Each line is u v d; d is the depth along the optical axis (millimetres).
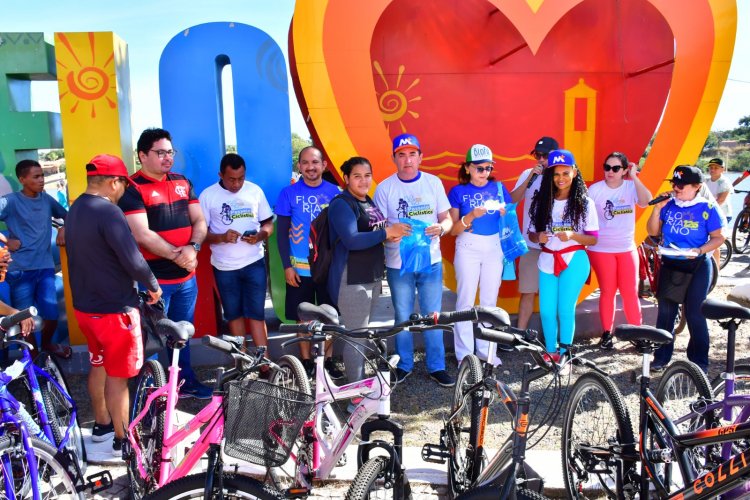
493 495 2230
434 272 4758
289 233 5047
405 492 2566
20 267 4961
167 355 4676
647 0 5781
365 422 2766
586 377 3154
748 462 2256
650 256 6562
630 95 6305
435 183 4723
